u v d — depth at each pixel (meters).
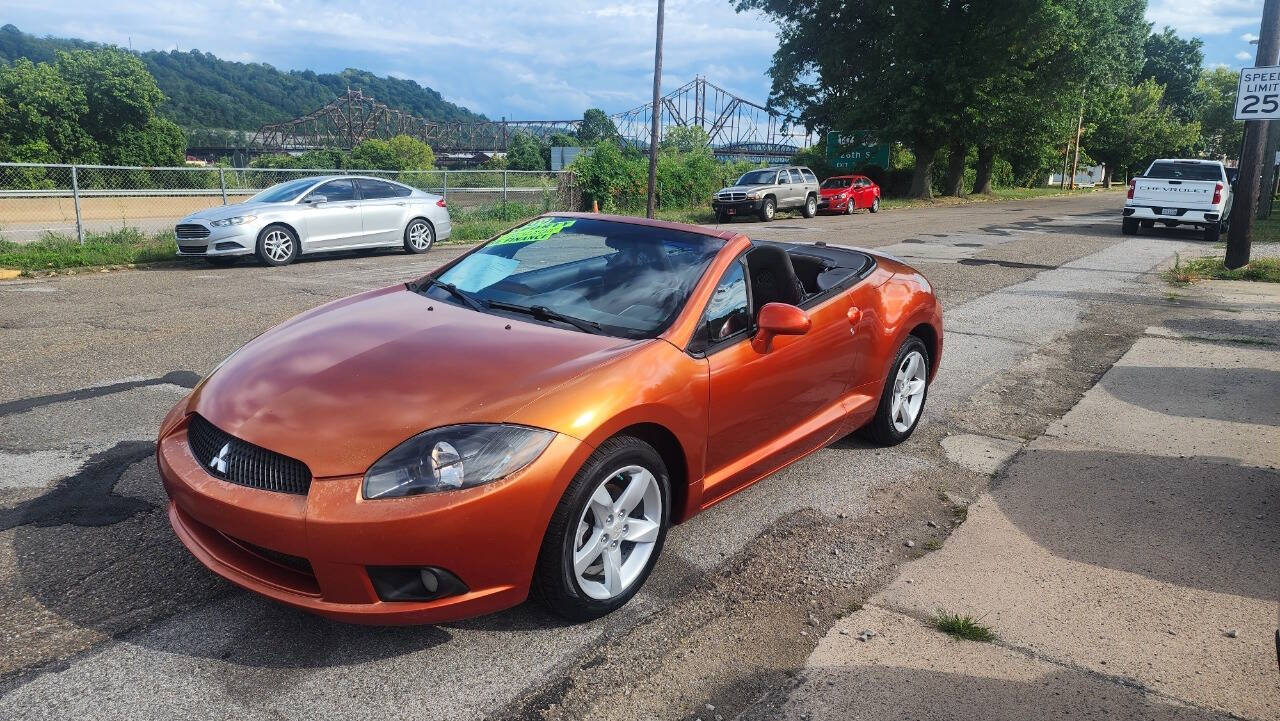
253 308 8.35
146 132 51.94
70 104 49.03
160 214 16.92
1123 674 2.69
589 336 3.13
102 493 3.71
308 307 8.45
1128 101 76.75
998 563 3.44
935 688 2.58
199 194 15.10
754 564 3.37
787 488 4.20
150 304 8.54
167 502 3.65
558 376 2.76
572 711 2.42
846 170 45.84
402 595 2.48
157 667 2.52
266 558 2.62
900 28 35.03
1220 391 6.12
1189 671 2.71
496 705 2.43
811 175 28.70
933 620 2.98
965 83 34.94
